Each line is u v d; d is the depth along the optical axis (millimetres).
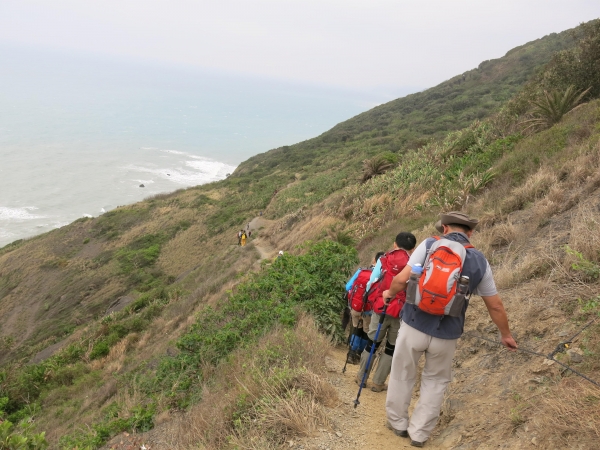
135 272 40844
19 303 40594
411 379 3223
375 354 4965
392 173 22922
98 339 21391
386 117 89625
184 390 6543
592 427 2236
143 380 9602
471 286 2830
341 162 61188
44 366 18609
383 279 4027
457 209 12555
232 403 4012
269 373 4172
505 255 5941
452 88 87312
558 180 8648
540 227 6672
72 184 126375
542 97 16719
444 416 3461
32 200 108438
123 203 112438
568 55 18656
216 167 181750
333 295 6730
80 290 40000
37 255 48469
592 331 3141
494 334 4207
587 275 4016
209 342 6910
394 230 14188
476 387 3617
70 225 56188
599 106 12812
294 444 3213
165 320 21047
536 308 4066
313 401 3557
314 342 5109
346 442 3215
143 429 6145
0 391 16156
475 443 2877
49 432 11812
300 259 8367
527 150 12672
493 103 68938
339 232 16781
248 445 3287
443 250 2832
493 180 12547
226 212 50594
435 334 2930
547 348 3432
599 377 2693
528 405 2852
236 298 8023
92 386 15562
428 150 24219
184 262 41656
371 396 4145
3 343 33094
